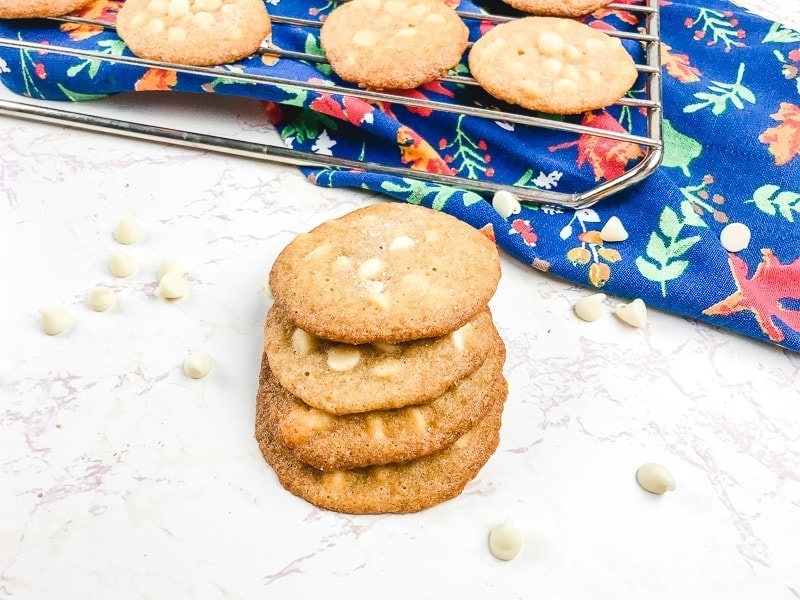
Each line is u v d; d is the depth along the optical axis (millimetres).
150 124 426
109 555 310
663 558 315
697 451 339
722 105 426
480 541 316
